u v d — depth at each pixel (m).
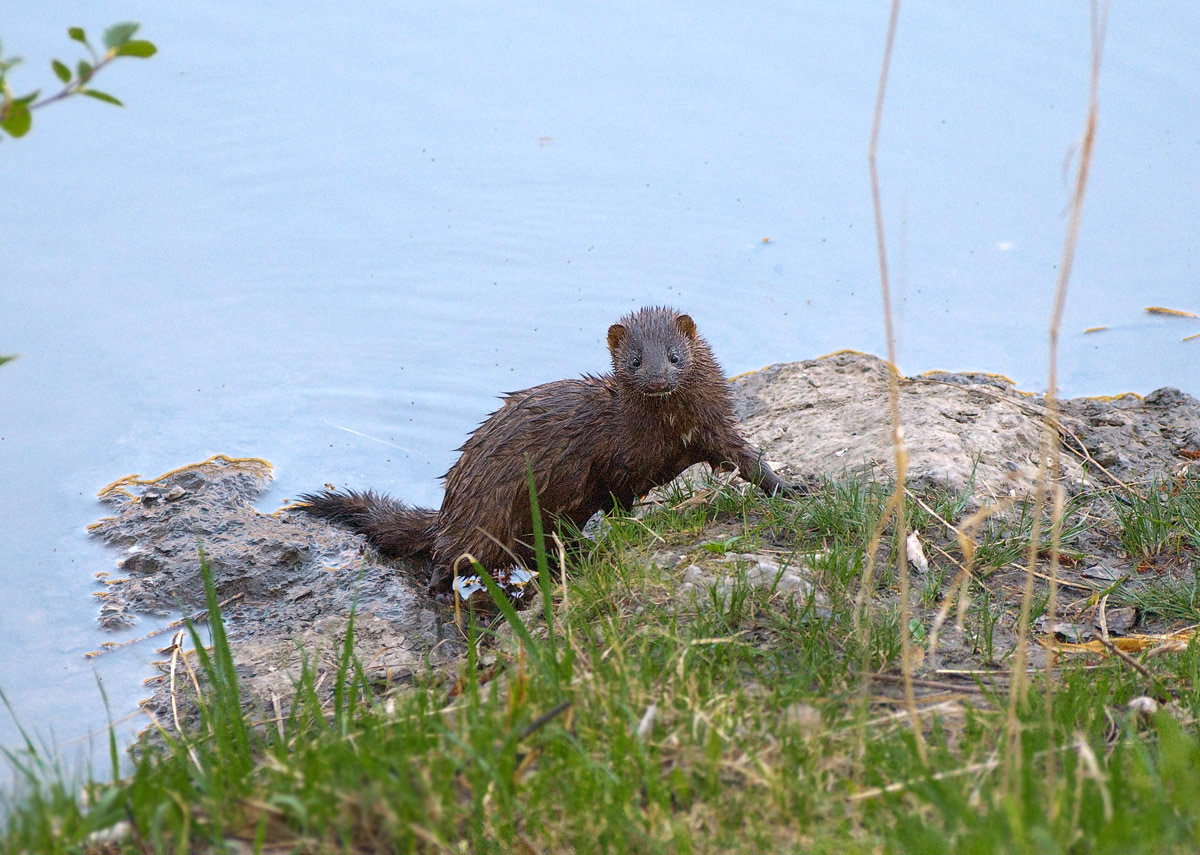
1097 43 6.31
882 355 15.80
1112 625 9.36
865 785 6.33
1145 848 5.15
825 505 10.81
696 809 6.16
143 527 12.99
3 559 12.57
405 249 17.69
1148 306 16.27
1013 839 5.20
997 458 12.02
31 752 6.93
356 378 15.70
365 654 10.62
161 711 10.13
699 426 11.72
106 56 5.95
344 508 13.29
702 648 7.92
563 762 6.29
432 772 6.03
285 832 6.01
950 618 9.11
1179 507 11.00
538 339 16.20
